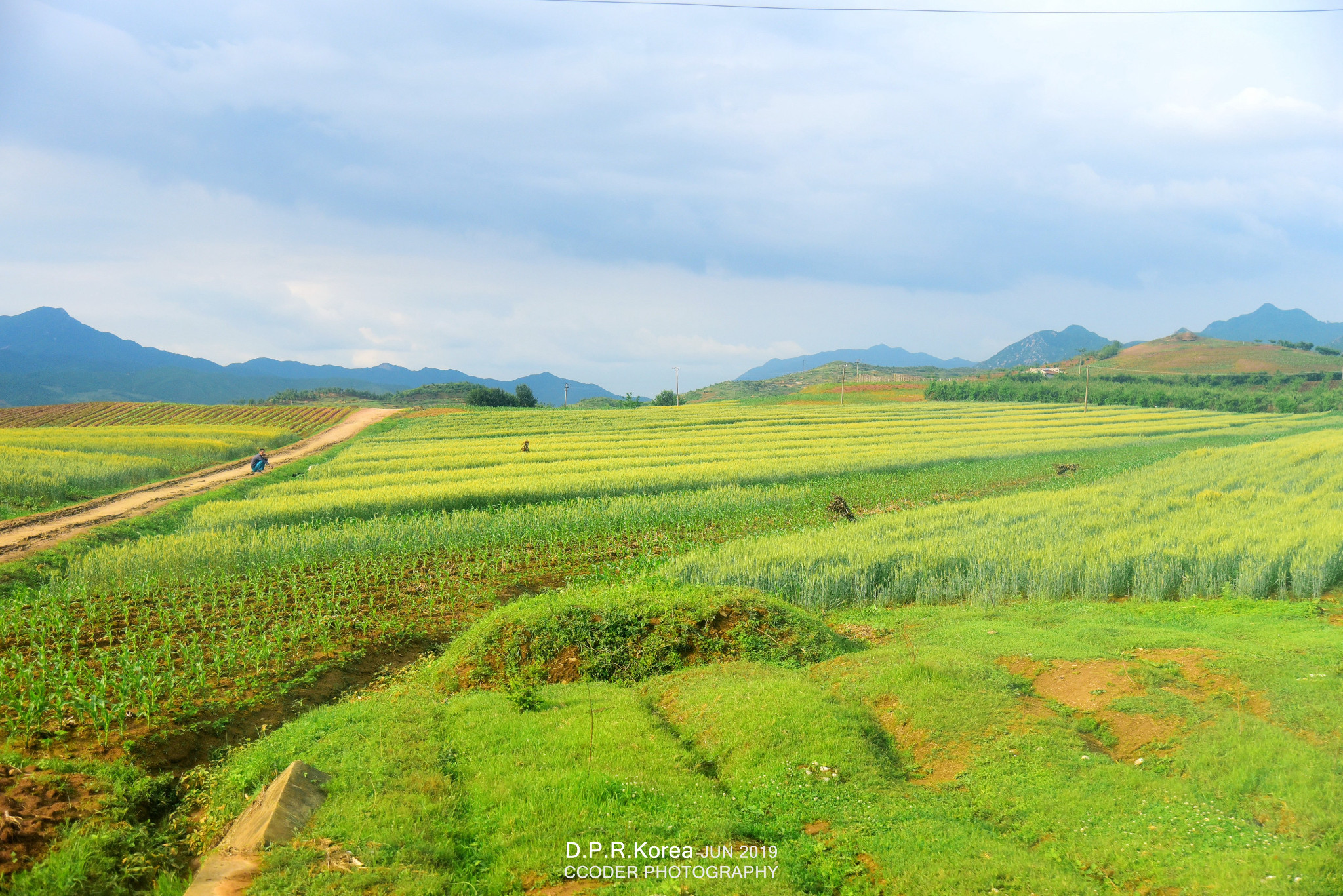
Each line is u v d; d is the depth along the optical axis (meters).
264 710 11.94
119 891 7.23
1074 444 53.06
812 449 53.00
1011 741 8.59
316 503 30.97
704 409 105.50
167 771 10.01
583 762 8.76
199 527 27.64
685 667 12.32
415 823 7.63
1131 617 14.15
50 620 15.23
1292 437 53.16
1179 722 8.65
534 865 6.93
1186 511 22.75
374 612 16.89
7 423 93.38
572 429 76.06
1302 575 15.05
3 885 6.82
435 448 58.12
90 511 32.31
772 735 9.02
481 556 22.41
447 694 11.88
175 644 14.47
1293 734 8.09
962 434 63.62
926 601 16.64
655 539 25.20
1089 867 6.44
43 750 9.81
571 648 12.57
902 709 9.61
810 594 16.61
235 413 104.75
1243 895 5.70
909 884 6.42
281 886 6.65
